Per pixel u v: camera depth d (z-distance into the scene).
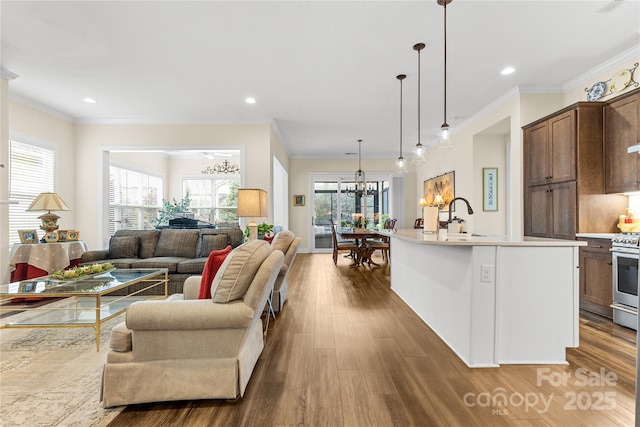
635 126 2.93
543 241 2.13
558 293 2.14
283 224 7.89
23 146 4.34
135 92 4.14
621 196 3.25
